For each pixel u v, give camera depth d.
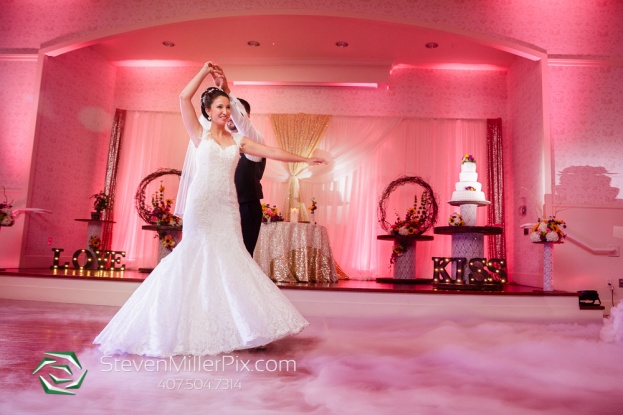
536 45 6.50
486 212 7.67
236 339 2.34
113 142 8.12
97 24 6.88
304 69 7.95
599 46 6.48
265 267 5.99
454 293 4.79
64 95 7.32
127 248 8.00
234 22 6.71
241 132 3.15
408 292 4.78
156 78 8.42
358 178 7.96
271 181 7.96
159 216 6.87
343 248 7.82
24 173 6.74
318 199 7.92
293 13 6.39
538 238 5.17
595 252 6.02
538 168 6.51
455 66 8.04
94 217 7.04
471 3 6.57
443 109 8.09
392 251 7.47
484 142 7.93
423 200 7.36
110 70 8.37
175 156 8.17
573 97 6.41
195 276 2.44
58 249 6.64
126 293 4.89
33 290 5.04
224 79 2.96
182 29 6.98
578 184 6.24
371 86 8.09
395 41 7.17
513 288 6.12
